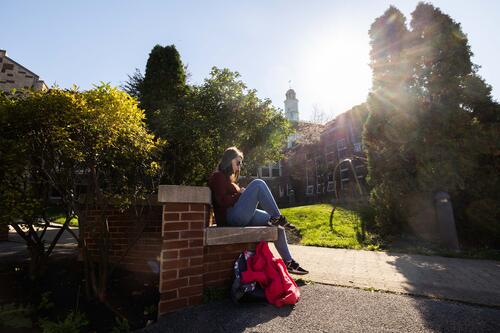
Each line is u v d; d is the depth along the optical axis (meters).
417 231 6.67
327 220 8.55
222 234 2.63
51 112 2.48
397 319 2.15
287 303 2.36
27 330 2.15
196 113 8.41
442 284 3.12
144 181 3.23
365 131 8.25
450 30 7.32
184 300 2.31
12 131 2.55
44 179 2.72
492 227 6.14
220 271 2.65
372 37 8.55
